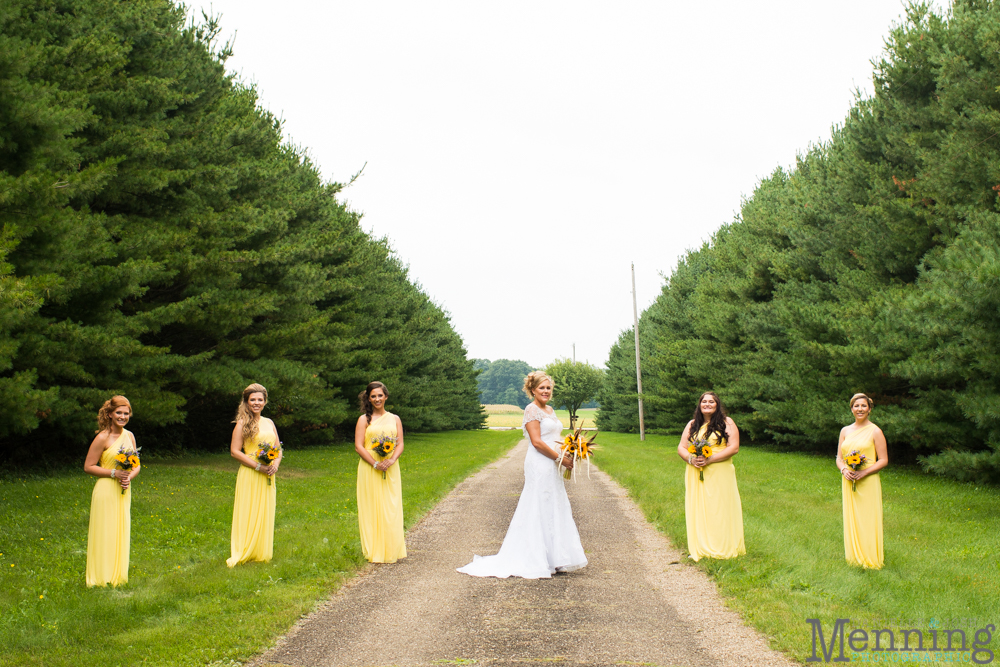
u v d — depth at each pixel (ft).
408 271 168.86
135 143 48.80
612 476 58.44
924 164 56.03
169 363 49.44
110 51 47.16
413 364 146.30
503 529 33.99
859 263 66.85
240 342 62.64
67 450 54.85
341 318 95.55
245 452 25.59
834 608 19.43
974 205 49.29
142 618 19.07
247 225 58.34
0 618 18.43
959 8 54.70
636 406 191.11
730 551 25.67
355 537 29.81
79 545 28.91
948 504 40.70
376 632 18.25
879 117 64.54
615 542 30.45
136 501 38.14
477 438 145.89
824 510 38.06
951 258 41.42
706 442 25.94
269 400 64.64
